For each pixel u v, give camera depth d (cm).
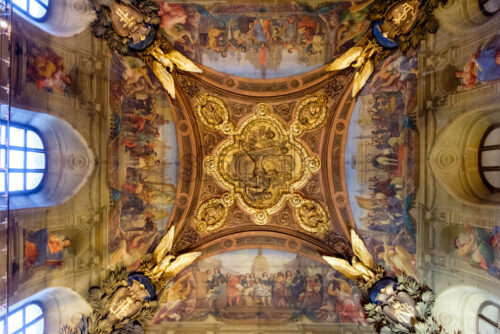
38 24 812
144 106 1084
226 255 1192
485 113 861
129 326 997
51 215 834
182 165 1162
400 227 1043
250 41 1105
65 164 918
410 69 999
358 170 1138
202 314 1141
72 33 894
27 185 841
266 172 1208
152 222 1105
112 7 966
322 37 1087
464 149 938
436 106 952
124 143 1048
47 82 814
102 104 980
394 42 999
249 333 1117
